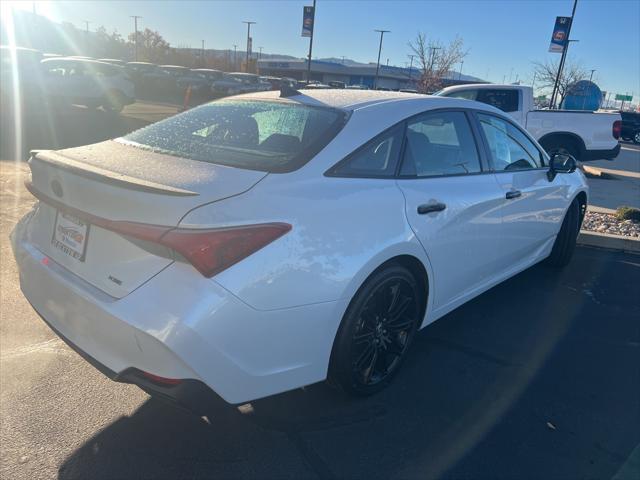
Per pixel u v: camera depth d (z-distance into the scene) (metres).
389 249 2.71
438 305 3.36
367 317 2.75
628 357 3.59
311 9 28.14
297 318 2.33
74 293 2.34
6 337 3.38
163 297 2.09
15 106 17.12
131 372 2.20
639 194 10.07
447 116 3.43
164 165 2.52
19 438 2.51
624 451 2.64
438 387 3.12
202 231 2.09
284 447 2.55
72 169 2.39
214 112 3.27
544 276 5.11
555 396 3.09
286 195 2.38
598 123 11.41
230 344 2.14
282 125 2.90
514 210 3.94
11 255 4.67
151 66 35.94
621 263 5.61
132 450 2.48
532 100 11.58
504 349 3.63
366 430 2.71
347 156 2.70
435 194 3.11
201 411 2.19
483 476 2.43
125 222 2.16
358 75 72.75
